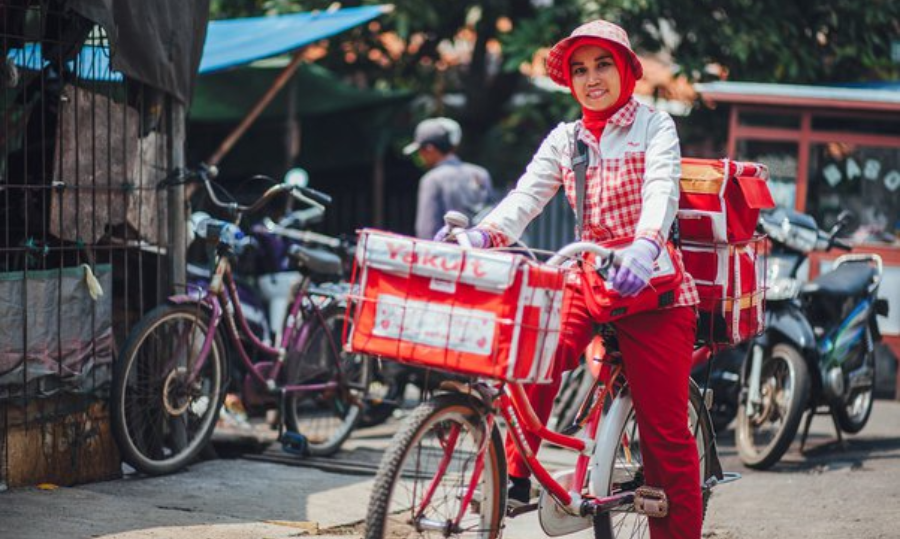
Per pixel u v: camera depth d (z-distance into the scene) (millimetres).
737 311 4496
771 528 5539
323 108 11711
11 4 5727
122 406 5711
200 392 6113
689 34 12422
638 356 4215
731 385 7691
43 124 5625
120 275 6324
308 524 5207
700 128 13156
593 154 4230
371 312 3781
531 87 14969
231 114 11086
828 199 10008
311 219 8773
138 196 6086
